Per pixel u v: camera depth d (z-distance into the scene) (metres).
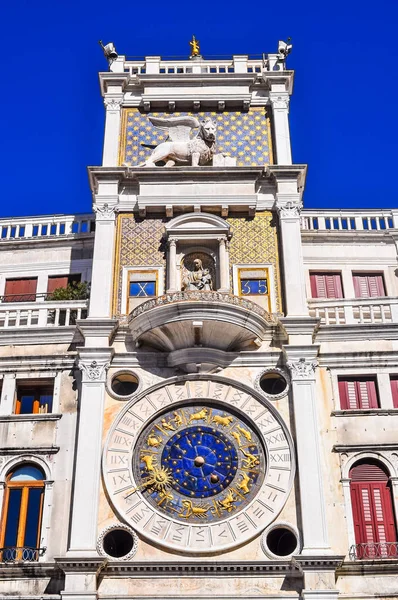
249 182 29.42
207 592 22.78
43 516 24.16
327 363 26.38
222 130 31.06
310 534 23.25
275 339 26.69
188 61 32.69
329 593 22.33
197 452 24.94
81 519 23.59
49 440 25.38
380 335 26.84
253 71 32.72
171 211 28.86
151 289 27.88
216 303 25.45
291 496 24.06
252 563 22.86
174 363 26.03
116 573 23.06
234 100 31.39
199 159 30.06
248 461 24.75
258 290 27.80
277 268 28.14
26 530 24.33
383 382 26.17
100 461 24.58
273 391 26.33
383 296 29.72
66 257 32.00
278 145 30.44
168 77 31.73
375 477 24.81
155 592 22.83
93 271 27.91
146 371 26.16
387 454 24.94
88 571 22.70
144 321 25.80
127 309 27.52
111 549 23.94
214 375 25.88
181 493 24.31
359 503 24.45
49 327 27.11
